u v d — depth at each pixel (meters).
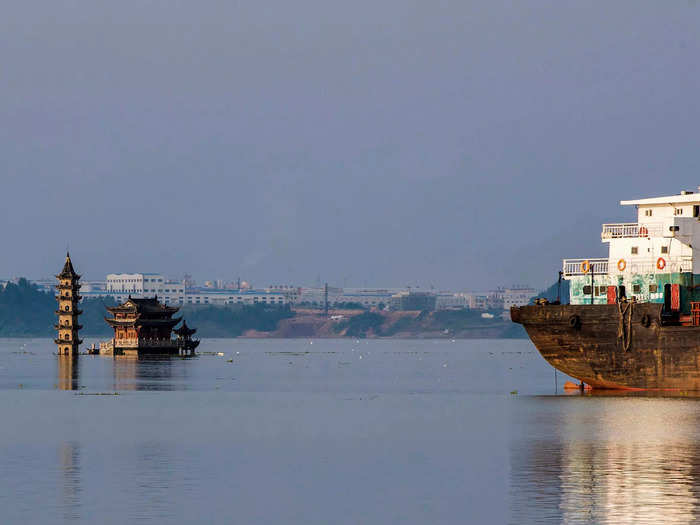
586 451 180.75
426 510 133.12
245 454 181.00
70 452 183.38
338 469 164.88
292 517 129.88
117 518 128.88
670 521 125.06
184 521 127.88
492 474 158.62
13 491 145.38
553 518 127.25
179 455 180.00
